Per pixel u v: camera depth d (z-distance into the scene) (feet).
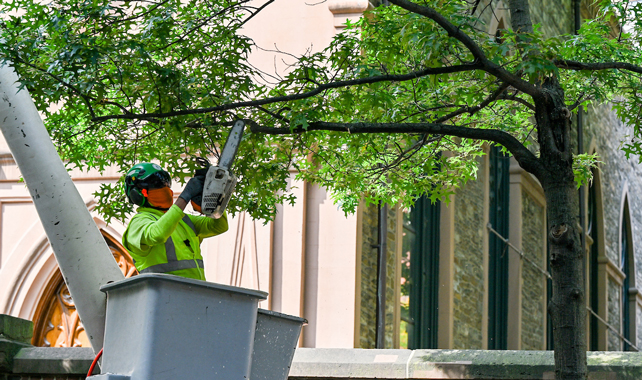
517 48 27.71
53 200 22.49
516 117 40.22
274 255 53.93
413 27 28.27
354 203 42.45
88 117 30.96
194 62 33.06
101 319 22.33
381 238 56.70
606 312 119.03
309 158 51.78
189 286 18.15
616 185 133.39
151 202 21.44
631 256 145.18
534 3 88.99
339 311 52.80
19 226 60.13
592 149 114.32
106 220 34.60
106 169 58.03
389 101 29.71
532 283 90.43
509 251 84.38
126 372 18.01
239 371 18.54
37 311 59.36
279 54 55.98
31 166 22.67
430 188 40.29
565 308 27.43
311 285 53.62
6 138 22.97
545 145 29.12
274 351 21.16
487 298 77.36
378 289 56.03
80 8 28.89
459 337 70.13
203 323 18.25
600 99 35.55
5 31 28.89
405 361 31.71
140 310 17.94
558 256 27.94
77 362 33.40
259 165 33.17
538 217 95.04
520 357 30.76
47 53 28.89
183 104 29.14
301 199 53.98
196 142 31.22
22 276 59.47
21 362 33.96
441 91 34.06
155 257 20.58
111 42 29.27
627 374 29.37
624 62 32.68
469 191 74.59
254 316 19.07
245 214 54.19
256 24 56.80
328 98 31.68
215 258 54.80
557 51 28.25
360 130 29.63
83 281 22.29
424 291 67.05
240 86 31.35
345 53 31.19
